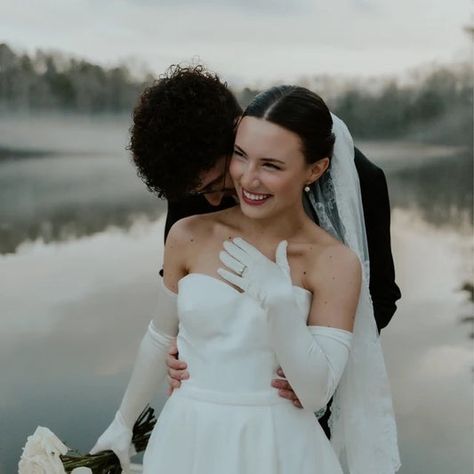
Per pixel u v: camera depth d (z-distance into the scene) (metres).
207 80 1.65
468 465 3.16
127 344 4.62
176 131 1.61
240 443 1.60
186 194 1.70
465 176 12.47
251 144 1.55
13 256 7.04
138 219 9.13
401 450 3.31
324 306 1.63
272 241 1.67
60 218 9.09
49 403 3.69
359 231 1.83
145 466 1.71
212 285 1.64
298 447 1.62
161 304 1.79
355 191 1.83
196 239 1.72
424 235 8.35
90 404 3.69
